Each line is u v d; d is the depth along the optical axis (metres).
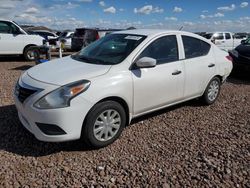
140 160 3.71
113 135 4.09
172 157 3.80
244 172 3.47
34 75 4.05
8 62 12.55
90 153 3.86
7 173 3.33
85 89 3.69
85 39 18.92
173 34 5.06
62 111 3.55
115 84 3.95
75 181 3.23
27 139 4.16
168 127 4.81
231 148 4.09
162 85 4.65
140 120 5.05
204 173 3.44
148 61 4.19
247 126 4.94
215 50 5.94
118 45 4.66
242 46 9.38
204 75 5.54
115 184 3.21
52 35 25.80
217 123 5.06
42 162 3.59
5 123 4.70
